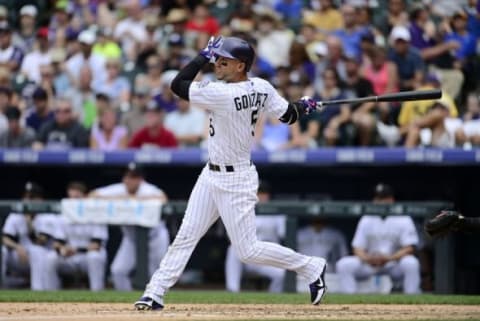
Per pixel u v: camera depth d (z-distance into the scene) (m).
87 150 52.62
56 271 48.91
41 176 56.50
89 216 48.09
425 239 47.44
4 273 48.66
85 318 26.28
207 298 37.53
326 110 53.44
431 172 52.56
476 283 49.28
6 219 48.44
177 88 28.45
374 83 54.88
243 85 28.38
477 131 51.91
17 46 65.69
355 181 54.31
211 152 28.67
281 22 63.09
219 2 66.25
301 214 46.84
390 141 52.25
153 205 47.47
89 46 62.03
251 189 28.72
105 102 56.03
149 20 65.12
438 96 29.98
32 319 26.19
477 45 58.75
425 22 59.41
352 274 47.25
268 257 29.34
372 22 61.34
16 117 56.50
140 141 54.16
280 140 53.56
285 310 30.11
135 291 45.19
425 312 29.53
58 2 69.50
